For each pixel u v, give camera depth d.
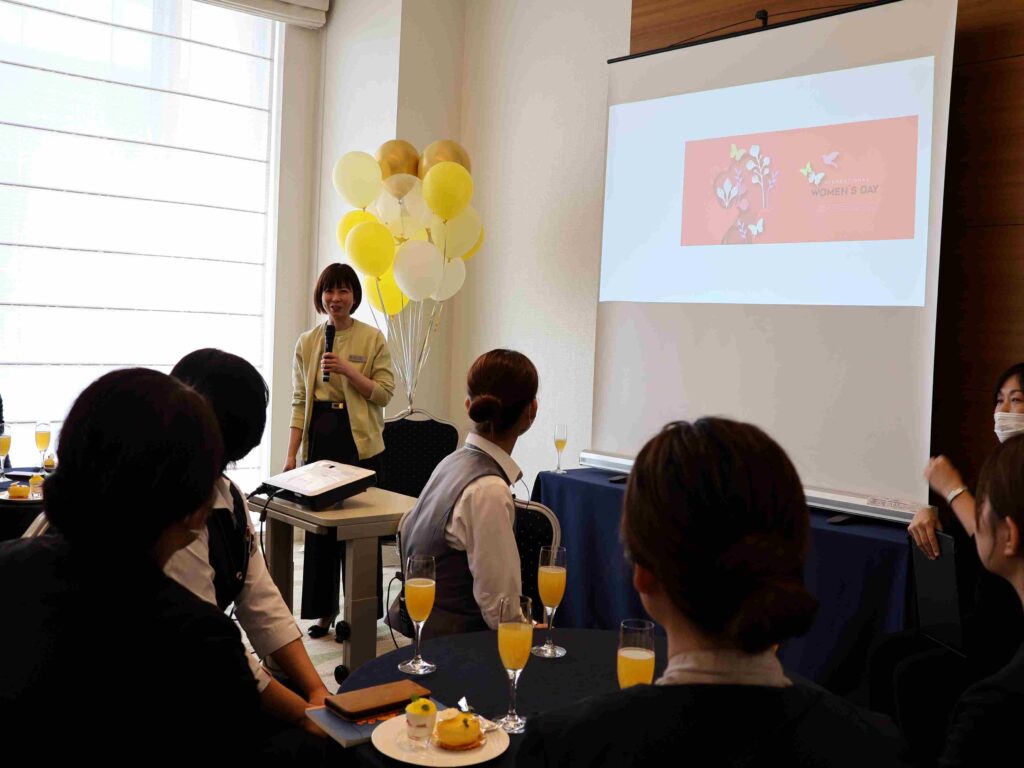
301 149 5.73
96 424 1.06
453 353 5.52
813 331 3.53
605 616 3.64
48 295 5.05
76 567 1.05
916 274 3.25
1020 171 3.15
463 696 1.55
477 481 2.02
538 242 4.98
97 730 1.00
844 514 3.34
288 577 3.05
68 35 5.01
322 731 1.55
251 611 1.84
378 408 4.02
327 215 5.69
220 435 1.15
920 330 3.23
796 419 3.57
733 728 0.78
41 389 5.07
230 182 5.59
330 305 3.94
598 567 3.68
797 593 0.76
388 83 5.20
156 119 5.31
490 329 5.27
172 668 1.03
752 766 0.76
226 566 1.72
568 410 4.82
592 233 4.70
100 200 5.17
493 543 1.98
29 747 0.98
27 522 2.88
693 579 0.79
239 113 5.58
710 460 0.81
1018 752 1.03
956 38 3.32
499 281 5.23
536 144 5.00
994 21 3.22
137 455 1.05
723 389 3.81
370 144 5.33
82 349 5.18
